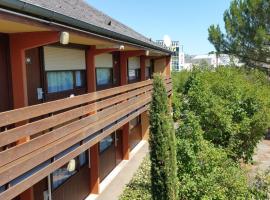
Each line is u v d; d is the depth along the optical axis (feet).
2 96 24.12
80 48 37.81
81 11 37.01
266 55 85.56
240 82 56.29
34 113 20.48
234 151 48.73
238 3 91.20
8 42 24.38
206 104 49.83
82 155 40.42
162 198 28.73
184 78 109.81
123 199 40.09
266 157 62.90
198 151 33.04
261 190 30.48
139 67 67.31
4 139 17.63
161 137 28.32
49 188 29.84
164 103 28.50
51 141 22.35
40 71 30.14
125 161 56.54
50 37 23.70
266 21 84.23
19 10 18.02
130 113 44.60
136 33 61.98
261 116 48.42
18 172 18.39
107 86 49.16
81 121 27.50
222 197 28.58
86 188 41.47
